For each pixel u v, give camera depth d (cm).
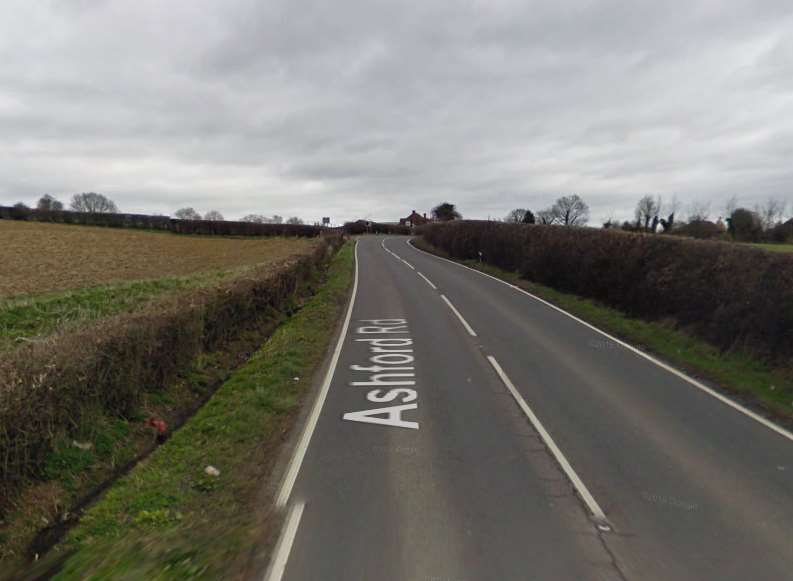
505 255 2147
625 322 1095
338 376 735
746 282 828
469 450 489
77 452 473
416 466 456
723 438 520
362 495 406
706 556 332
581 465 459
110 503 420
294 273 1420
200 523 380
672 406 611
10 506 397
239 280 1028
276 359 811
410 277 1956
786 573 316
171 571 319
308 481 431
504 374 739
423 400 631
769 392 656
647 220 4116
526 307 1311
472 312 1235
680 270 1033
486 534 353
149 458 502
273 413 591
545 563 322
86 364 480
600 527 363
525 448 494
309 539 348
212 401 653
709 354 834
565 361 809
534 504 393
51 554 364
